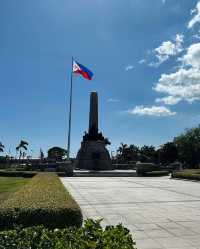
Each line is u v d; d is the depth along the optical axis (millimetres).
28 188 14156
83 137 63094
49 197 10570
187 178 37906
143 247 9141
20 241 5375
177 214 14211
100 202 17953
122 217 13570
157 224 12172
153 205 16859
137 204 17188
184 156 106000
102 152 61750
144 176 47781
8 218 8219
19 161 108500
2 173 42344
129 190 24797
